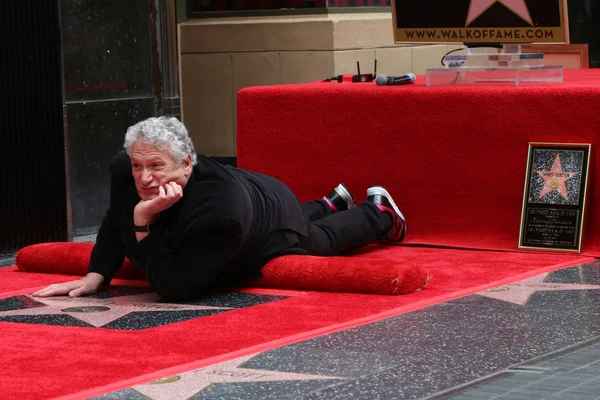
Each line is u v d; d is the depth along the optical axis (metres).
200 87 9.27
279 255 4.78
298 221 4.89
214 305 4.42
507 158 5.62
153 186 4.33
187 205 4.40
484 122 5.65
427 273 4.75
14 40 6.18
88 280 4.74
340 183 6.02
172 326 4.01
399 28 6.07
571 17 10.15
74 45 7.20
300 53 8.83
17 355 3.57
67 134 6.63
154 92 7.80
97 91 7.39
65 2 7.11
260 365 3.41
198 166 4.47
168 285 4.43
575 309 4.19
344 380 3.23
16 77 6.20
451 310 4.20
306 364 3.42
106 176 7.51
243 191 4.49
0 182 6.14
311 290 4.66
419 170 5.83
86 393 3.11
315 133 6.06
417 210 5.86
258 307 4.33
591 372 3.28
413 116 5.82
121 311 4.32
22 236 6.28
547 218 5.50
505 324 3.95
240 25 9.05
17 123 6.21
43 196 6.40
